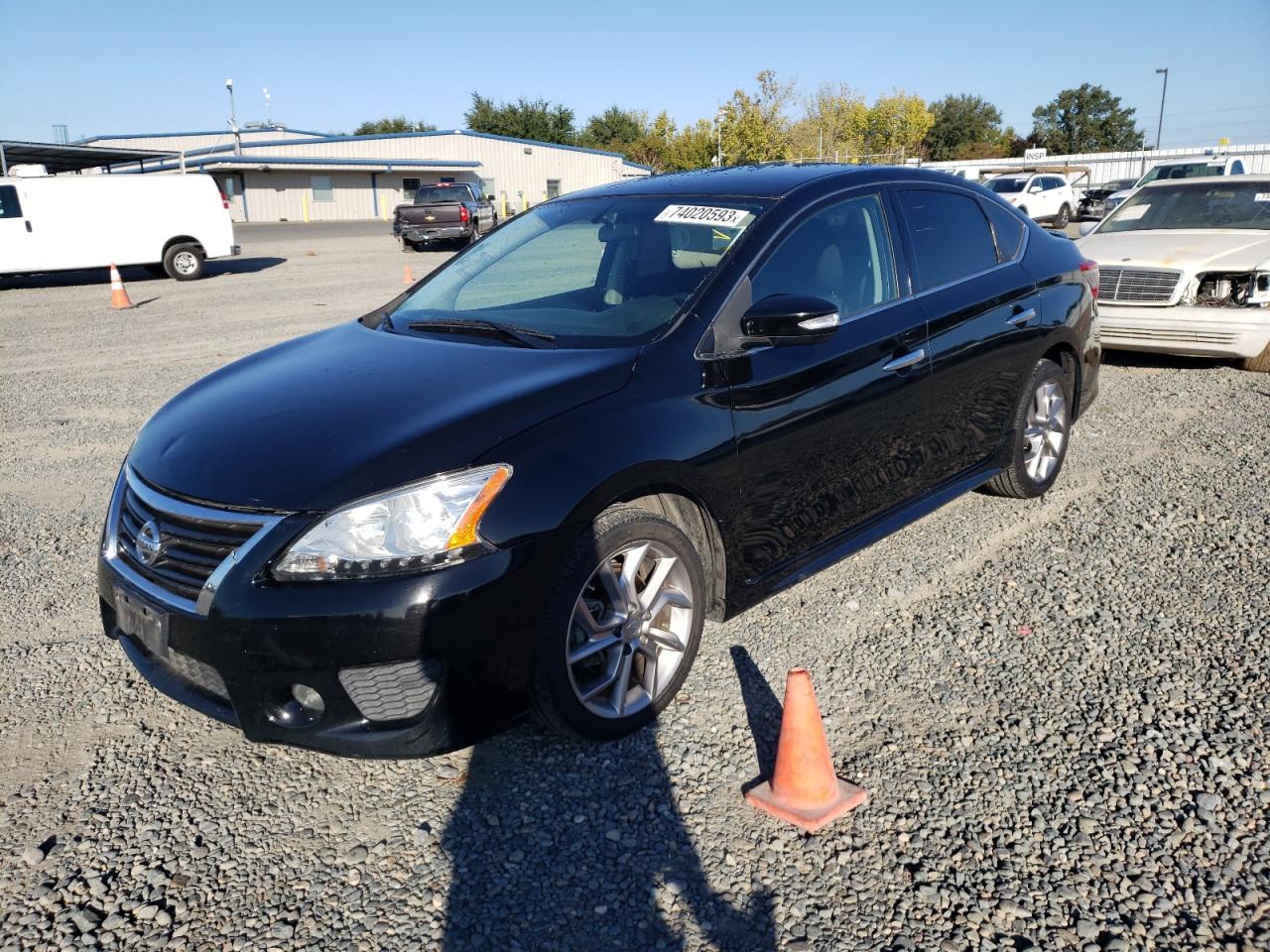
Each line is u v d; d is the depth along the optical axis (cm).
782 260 356
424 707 264
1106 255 828
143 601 281
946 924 231
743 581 341
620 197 416
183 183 1931
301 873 258
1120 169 4597
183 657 279
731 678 346
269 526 262
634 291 351
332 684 259
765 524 343
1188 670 340
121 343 1148
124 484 314
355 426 287
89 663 376
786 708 272
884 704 327
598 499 283
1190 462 571
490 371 314
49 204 1825
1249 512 486
